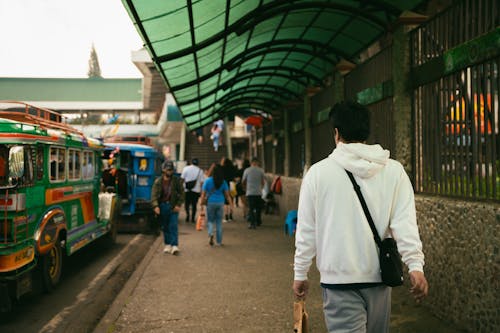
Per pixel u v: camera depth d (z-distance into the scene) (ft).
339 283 8.37
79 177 27.27
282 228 44.04
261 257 29.68
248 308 19.04
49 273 23.00
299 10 30.14
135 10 20.66
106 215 34.55
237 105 66.23
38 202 20.76
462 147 16.38
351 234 8.45
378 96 24.26
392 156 22.86
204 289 22.02
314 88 41.81
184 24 23.94
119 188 43.68
